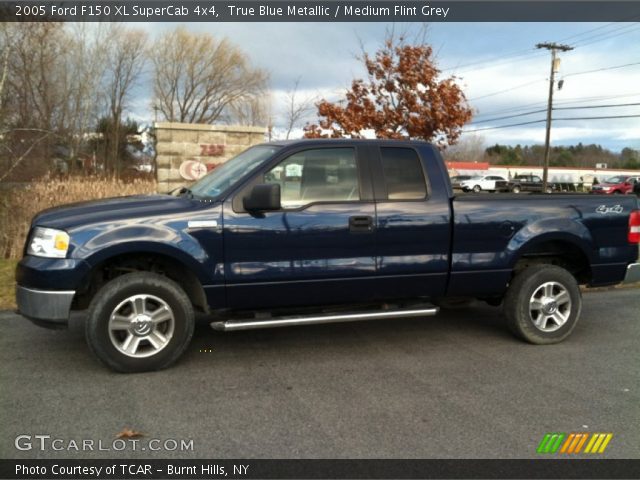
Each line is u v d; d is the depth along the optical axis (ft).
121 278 14.07
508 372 15.10
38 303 13.66
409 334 18.63
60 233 13.70
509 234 16.85
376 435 11.35
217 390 13.53
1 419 11.81
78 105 106.42
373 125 37.83
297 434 11.35
